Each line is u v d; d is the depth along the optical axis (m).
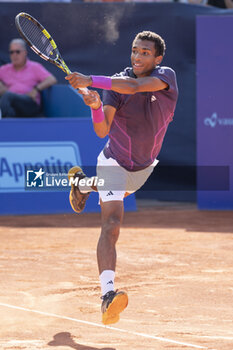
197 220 26.64
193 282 16.28
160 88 12.34
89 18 32.66
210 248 20.70
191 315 13.45
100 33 32.78
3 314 13.48
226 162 29.28
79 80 11.23
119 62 32.91
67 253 19.94
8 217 27.25
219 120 29.08
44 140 28.25
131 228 24.59
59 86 32.28
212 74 28.88
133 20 32.56
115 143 12.93
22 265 18.27
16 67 32.56
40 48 13.52
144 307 14.05
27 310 13.80
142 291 15.40
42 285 15.97
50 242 21.77
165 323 12.88
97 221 26.17
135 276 16.89
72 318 13.25
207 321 13.01
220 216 27.78
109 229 12.35
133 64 12.86
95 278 16.72
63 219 26.64
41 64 33.66
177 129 32.56
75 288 15.70
